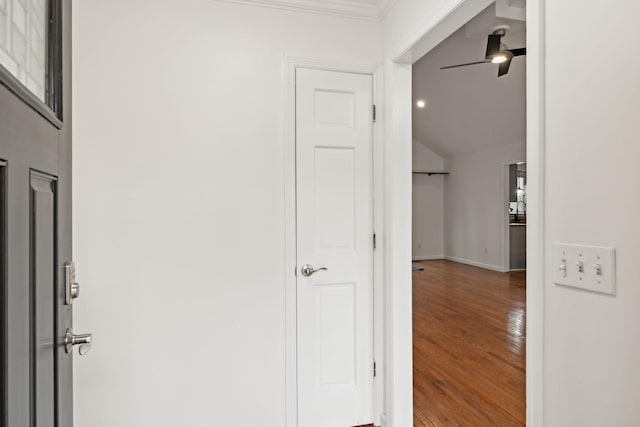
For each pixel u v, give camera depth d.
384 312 2.17
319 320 2.13
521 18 3.04
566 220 0.98
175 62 1.91
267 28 2.04
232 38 1.99
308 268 2.10
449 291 5.70
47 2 0.99
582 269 0.93
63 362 1.04
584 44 0.93
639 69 0.81
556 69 1.01
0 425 0.62
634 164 0.82
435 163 9.05
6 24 0.72
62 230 1.04
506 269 7.32
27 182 0.74
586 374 0.93
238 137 2.00
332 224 2.15
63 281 1.04
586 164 0.92
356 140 2.18
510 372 2.97
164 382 1.91
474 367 3.06
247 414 2.02
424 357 3.26
